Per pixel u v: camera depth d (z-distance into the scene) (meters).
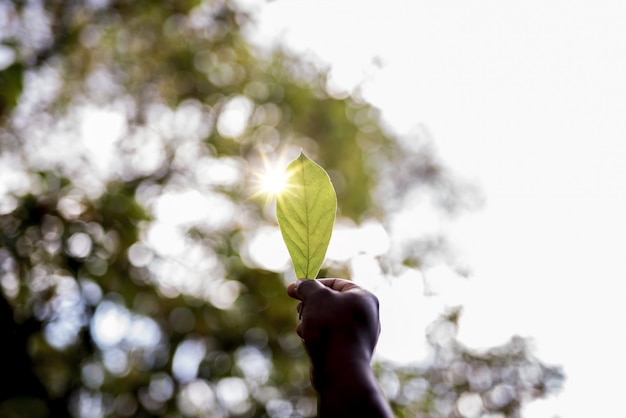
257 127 5.75
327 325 0.93
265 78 5.95
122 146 4.91
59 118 4.66
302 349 4.62
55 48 4.51
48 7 4.49
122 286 3.90
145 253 4.14
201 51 5.52
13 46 3.69
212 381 4.43
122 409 4.09
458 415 5.37
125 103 5.27
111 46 5.15
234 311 4.46
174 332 4.38
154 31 5.32
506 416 5.44
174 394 4.27
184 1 5.21
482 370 5.59
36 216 3.51
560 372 5.69
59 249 3.59
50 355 3.86
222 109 5.50
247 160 5.43
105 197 3.86
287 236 1.02
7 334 3.61
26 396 3.71
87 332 3.90
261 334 4.54
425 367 5.45
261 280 4.55
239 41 5.71
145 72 5.38
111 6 4.89
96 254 3.69
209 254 4.69
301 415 4.68
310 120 6.14
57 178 3.75
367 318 0.95
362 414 0.83
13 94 3.61
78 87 4.97
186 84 5.50
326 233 1.02
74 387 3.89
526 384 5.58
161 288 4.35
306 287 0.98
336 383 0.87
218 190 5.11
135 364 4.28
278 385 4.70
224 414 4.52
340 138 6.21
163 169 5.01
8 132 4.16
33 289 3.69
